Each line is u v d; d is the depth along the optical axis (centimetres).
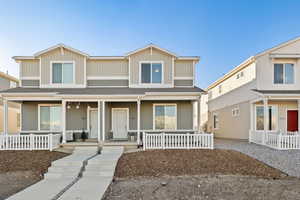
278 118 1644
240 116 1803
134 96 1302
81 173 832
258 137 1492
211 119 2494
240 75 1809
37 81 1535
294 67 1574
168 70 1541
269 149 1248
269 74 1562
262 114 1647
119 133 1530
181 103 1540
